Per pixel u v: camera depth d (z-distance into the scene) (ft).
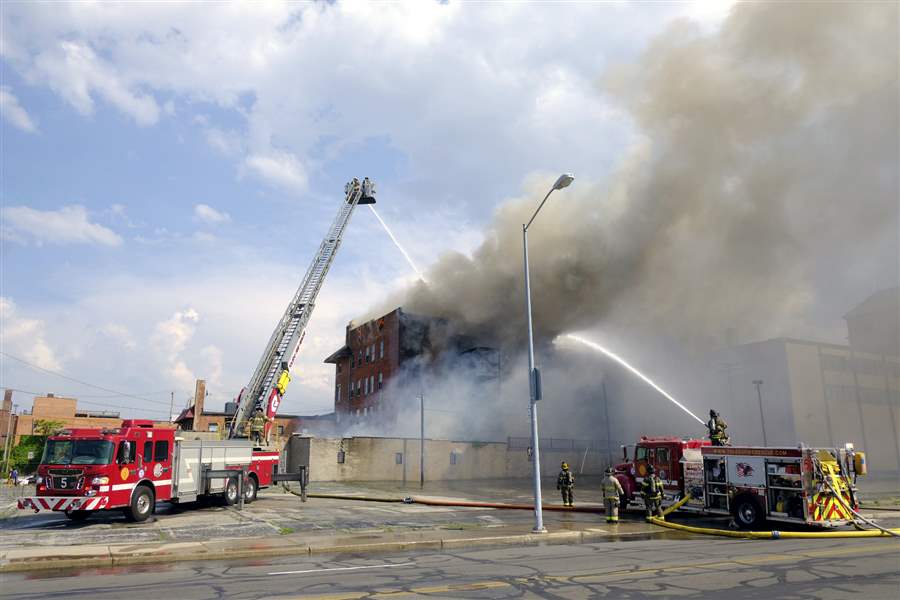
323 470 114.52
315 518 52.19
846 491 43.78
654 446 55.93
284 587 25.21
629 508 60.85
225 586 25.59
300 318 103.71
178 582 26.73
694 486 50.39
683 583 24.93
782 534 41.32
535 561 31.63
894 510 59.36
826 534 41.29
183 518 52.75
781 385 164.04
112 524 48.62
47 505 46.98
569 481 63.67
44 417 203.00
